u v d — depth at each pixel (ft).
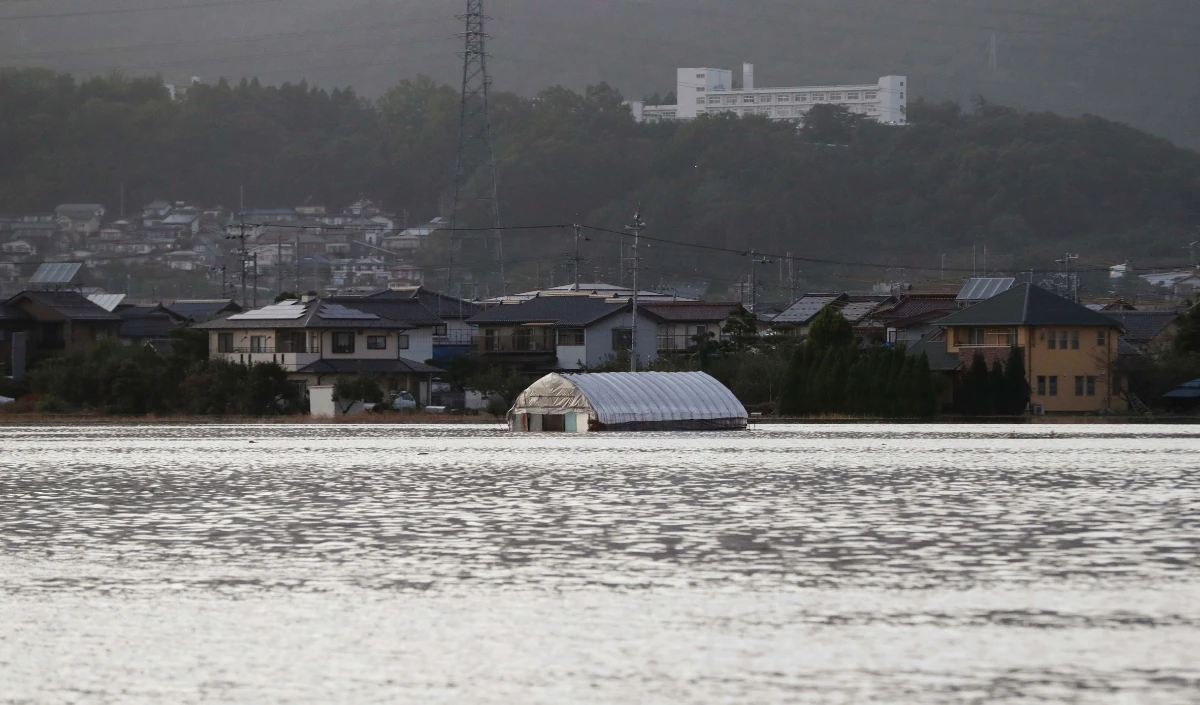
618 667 299.38
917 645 314.96
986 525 480.64
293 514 521.24
